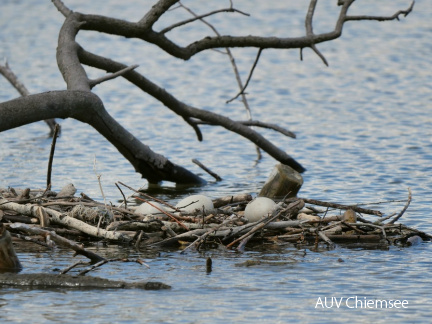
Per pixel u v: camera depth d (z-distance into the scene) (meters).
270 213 13.42
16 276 11.01
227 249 12.98
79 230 13.32
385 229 13.77
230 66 39.41
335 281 11.38
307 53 42.75
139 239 13.08
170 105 20.12
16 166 20.44
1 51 43.00
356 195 17.45
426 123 25.89
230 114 29.02
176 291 10.85
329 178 19.27
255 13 55.41
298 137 24.55
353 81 34.69
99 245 13.13
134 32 18.39
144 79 19.36
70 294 10.65
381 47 43.56
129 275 11.52
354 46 44.22
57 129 14.73
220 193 18.33
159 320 9.85
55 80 35.34
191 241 13.34
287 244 13.30
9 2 62.25
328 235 13.45
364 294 10.89
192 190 18.67
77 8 58.25
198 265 12.06
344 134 24.64
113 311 10.09
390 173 19.52
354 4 57.88
